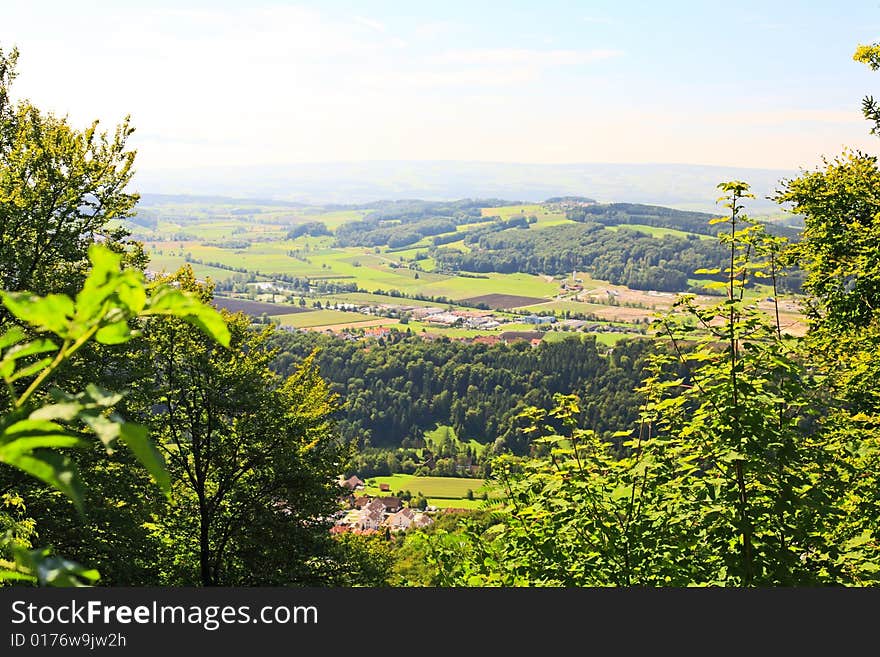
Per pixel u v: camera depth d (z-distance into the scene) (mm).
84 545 14031
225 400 18422
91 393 1144
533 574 7320
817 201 18828
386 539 20609
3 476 13398
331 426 21000
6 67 15586
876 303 16250
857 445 7410
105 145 15719
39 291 14258
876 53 17422
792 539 7254
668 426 7535
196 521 19750
